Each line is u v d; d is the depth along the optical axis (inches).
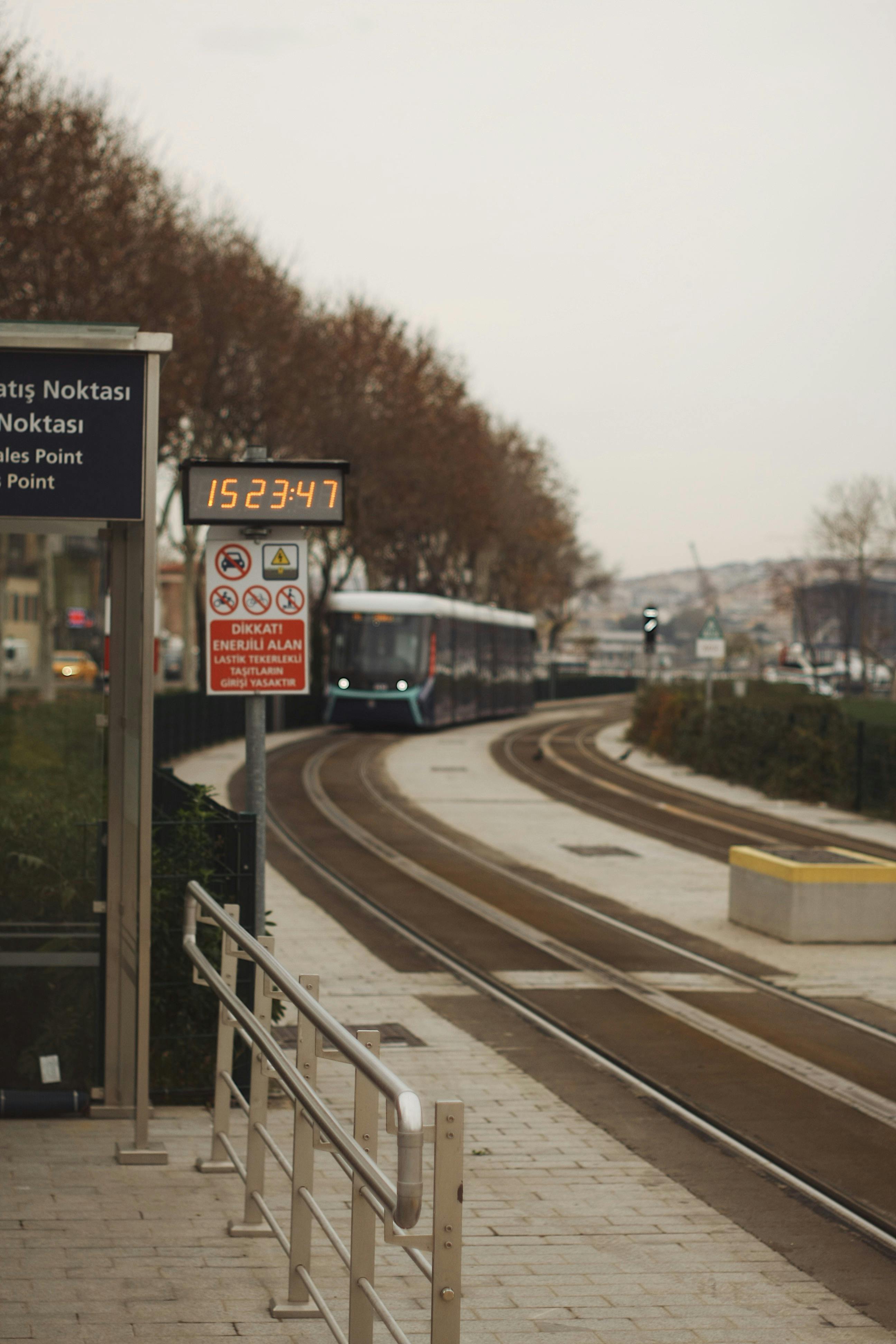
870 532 6865.2
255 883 645.9
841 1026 866.8
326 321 3878.0
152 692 559.5
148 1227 478.3
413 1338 396.8
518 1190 547.5
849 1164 595.8
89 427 550.6
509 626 4660.4
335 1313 410.3
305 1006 374.6
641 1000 928.3
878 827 2014.0
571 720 4736.7
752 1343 405.1
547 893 1387.8
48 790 1042.7
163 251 2723.9
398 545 4879.4
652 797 2343.8
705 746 2765.7
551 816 2038.6
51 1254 449.7
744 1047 805.2
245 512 612.7
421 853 1627.7
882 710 3993.6
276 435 3425.2
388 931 1158.3
